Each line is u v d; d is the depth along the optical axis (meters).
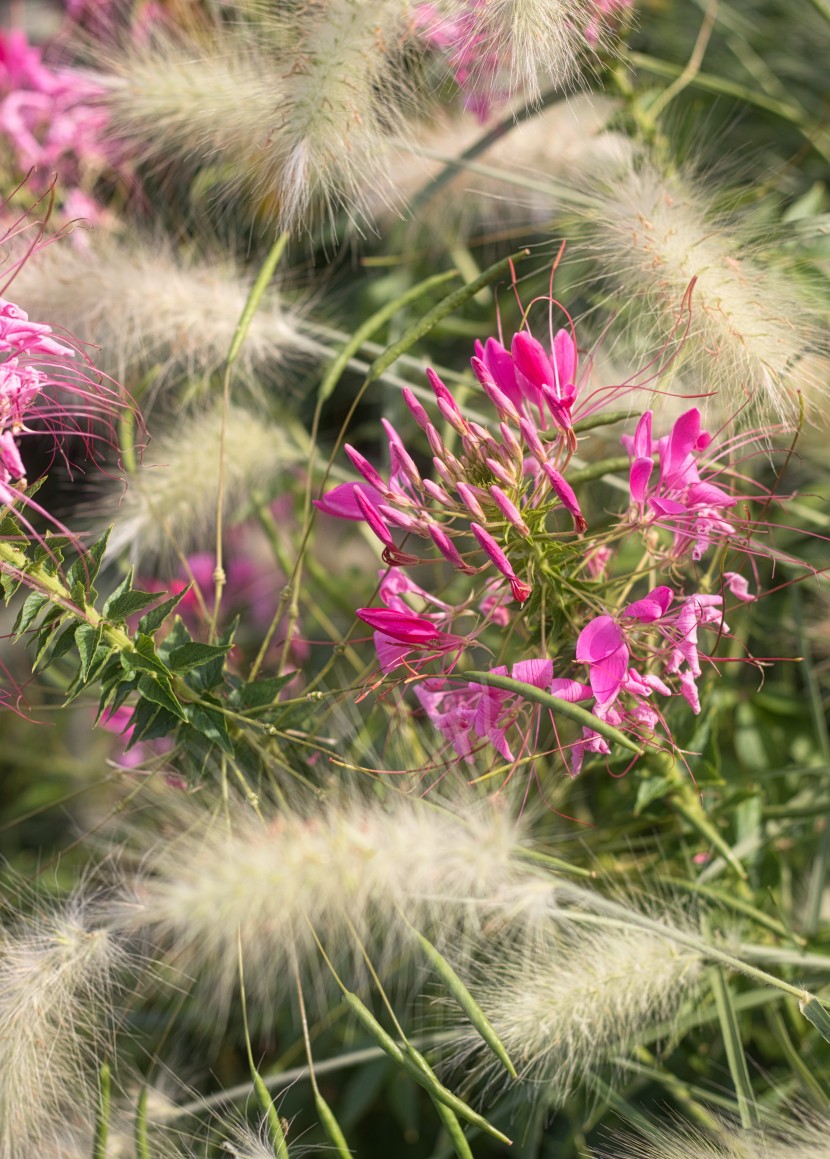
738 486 0.92
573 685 0.81
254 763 0.86
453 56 0.88
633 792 0.90
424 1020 0.93
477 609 0.89
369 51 0.86
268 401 0.99
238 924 0.85
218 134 0.92
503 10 0.85
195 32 0.97
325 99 0.85
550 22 0.85
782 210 1.00
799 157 0.99
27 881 0.91
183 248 0.96
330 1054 0.96
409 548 0.99
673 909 0.89
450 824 0.87
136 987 0.92
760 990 0.89
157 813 0.90
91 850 0.95
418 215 0.97
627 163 0.91
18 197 0.97
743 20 1.05
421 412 0.82
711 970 0.87
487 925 0.87
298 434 0.99
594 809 0.94
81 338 0.91
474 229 1.01
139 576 1.00
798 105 1.03
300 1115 0.96
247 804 0.87
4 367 0.81
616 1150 0.89
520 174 0.96
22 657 1.03
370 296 1.00
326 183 0.88
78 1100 0.87
